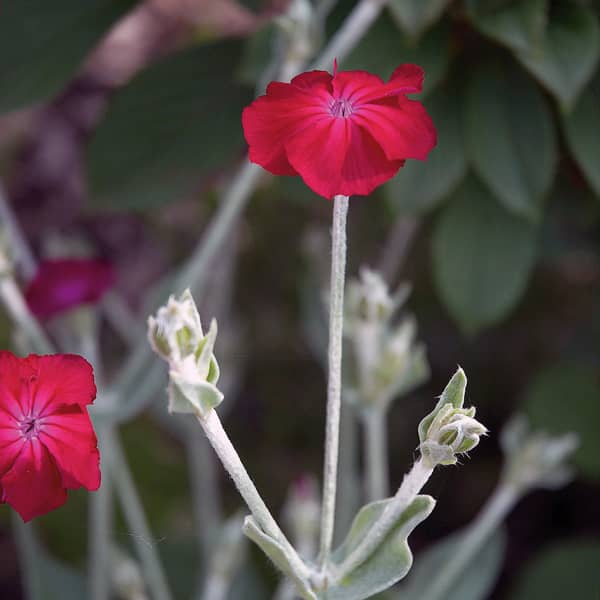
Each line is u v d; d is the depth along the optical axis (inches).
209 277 30.1
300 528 21.5
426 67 21.3
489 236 23.0
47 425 16.1
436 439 16.2
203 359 16.2
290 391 35.2
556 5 21.2
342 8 22.0
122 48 43.5
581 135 21.5
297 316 35.9
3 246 20.4
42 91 22.5
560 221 26.2
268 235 36.3
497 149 21.6
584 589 26.7
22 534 23.9
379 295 19.7
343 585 16.9
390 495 32.5
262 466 33.8
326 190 16.0
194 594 26.9
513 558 31.9
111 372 35.3
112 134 23.7
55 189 40.3
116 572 21.5
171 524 30.0
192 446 25.8
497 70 21.8
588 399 27.6
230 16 40.0
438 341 34.4
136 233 39.4
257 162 16.1
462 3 21.1
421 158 16.1
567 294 34.0
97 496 21.6
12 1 22.7
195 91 23.7
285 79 20.5
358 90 16.2
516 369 33.6
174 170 23.6
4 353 16.0
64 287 21.2
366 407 20.2
